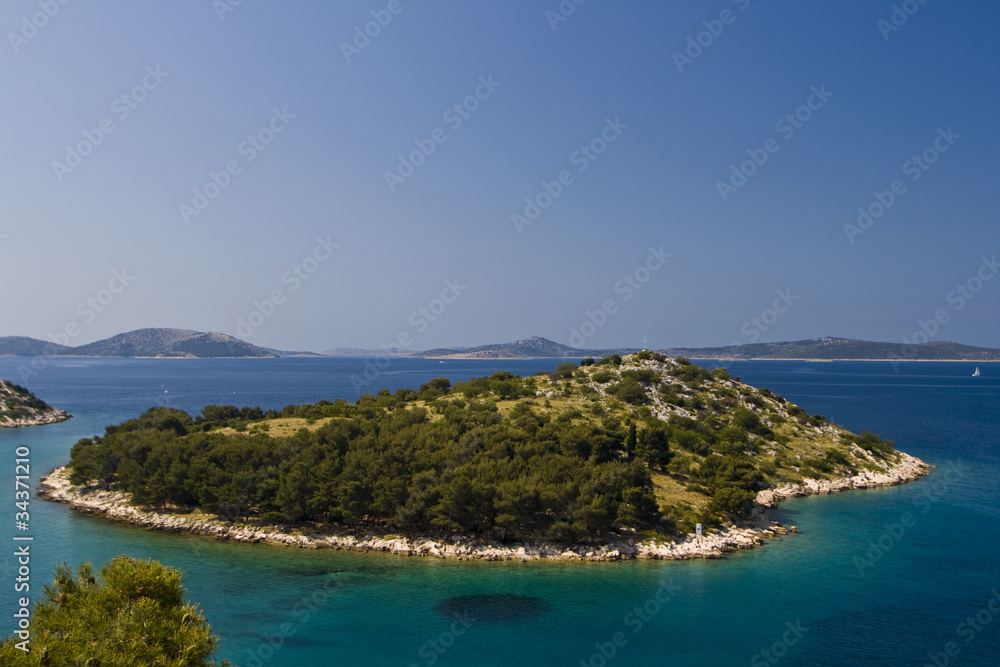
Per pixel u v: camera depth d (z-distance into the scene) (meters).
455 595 63.09
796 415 147.12
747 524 86.19
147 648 18.14
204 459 89.75
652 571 70.19
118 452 101.44
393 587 64.88
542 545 75.69
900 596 63.78
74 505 95.69
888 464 127.75
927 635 55.28
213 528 83.00
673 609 60.22
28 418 199.38
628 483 80.81
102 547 75.94
